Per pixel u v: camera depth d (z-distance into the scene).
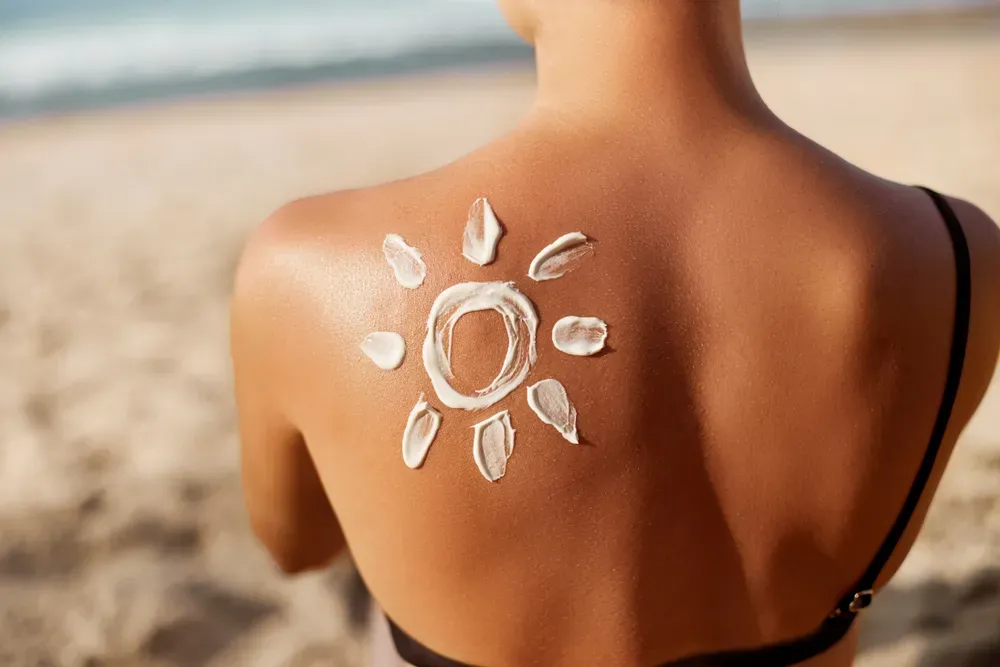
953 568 1.67
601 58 0.66
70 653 1.58
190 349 2.84
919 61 7.49
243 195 4.46
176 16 10.01
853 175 0.66
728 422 0.65
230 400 2.53
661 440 0.65
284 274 0.66
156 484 2.11
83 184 4.73
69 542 1.90
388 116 6.27
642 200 0.65
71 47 8.70
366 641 1.60
